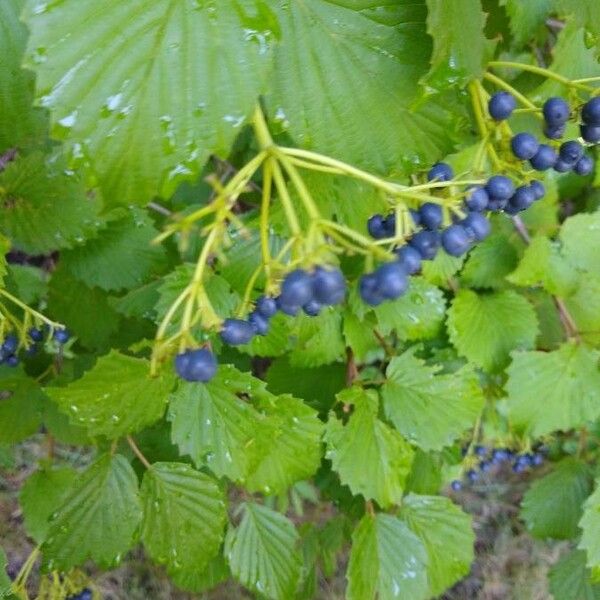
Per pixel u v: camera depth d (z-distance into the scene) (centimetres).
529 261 33
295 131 21
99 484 27
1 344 25
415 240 18
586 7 20
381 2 21
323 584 52
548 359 33
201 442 27
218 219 17
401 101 21
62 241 28
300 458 29
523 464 47
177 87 17
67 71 17
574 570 39
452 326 33
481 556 57
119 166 17
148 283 32
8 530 50
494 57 30
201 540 28
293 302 16
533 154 21
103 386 26
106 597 49
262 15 17
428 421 30
